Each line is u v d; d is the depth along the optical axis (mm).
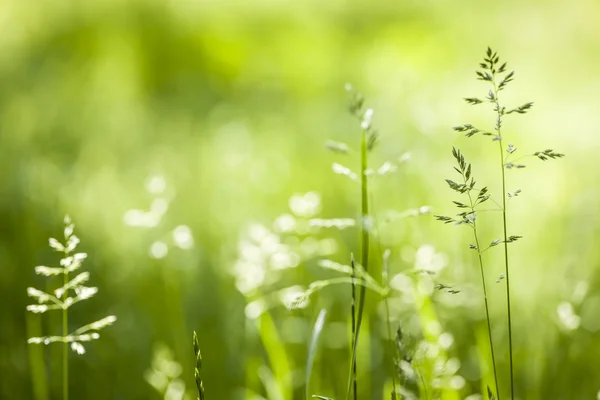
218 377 3023
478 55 10203
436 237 3828
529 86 7797
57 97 8297
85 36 11305
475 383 2656
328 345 3051
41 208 4836
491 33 11039
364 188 1808
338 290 3621
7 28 11055
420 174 4637
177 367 2664
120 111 8516
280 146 7121
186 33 11648
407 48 10969
